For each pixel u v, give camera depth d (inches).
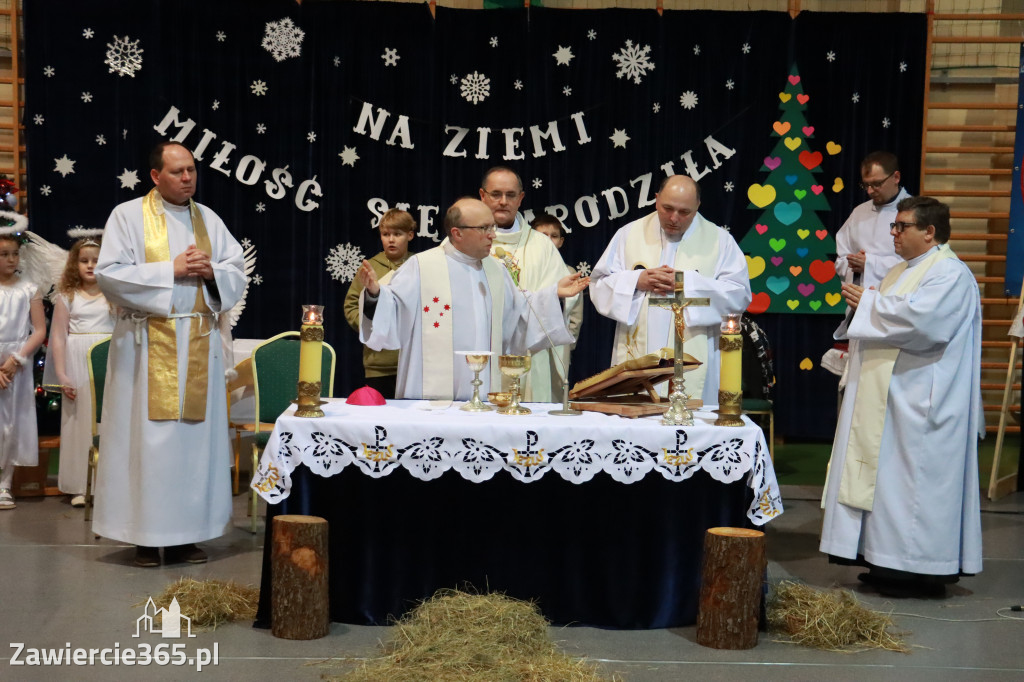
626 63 279.4
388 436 128.9
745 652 129.0
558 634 134.0
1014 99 315.0
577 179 282.0
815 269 285.6
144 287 163.2
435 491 136.8
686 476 129.0
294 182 276.7
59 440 231.3
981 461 286.4
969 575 160.6
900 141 281.9
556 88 279.7
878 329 156.3
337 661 122.8
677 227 177.3
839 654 130.0
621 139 280.8
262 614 135.4
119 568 166.6
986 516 219.5
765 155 282.8
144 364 165.6
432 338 158.1
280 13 272.8
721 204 284.2
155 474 164.9
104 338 215.3
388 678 115.5
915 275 158.7
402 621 134.9
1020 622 145.8
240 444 241.3
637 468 128.6
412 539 137.1
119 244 165.9
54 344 216.1
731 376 132.9
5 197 234.2
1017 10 312.0
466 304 158.7
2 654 125.7
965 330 157.3
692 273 176.1
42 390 234.2
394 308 153.8
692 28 279.9
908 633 139.9
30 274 229.9
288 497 133.6
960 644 135.5
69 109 265.1
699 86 281.0
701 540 136.4
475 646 121.7
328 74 275.9
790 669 123.6
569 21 278.8
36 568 166.1
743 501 133.8
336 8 274.8
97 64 265.3
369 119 277.0
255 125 274.1
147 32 266.1
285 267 278.4
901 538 156.0
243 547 182.2
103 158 266.7
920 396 156.0
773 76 281.1
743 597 129.2
